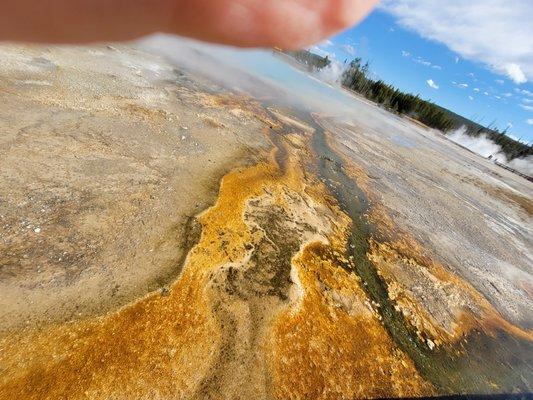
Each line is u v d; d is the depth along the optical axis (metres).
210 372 3.44
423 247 7.46
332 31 0.44
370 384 4.07
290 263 5.22
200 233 4.98
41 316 3.30
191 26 0.41
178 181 5.88
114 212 4.68
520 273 8.33
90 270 3.85
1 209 4.05
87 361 3.12
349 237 6.62
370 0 0.45
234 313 4.11
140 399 3.02
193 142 7.41
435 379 4.57
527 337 6.12
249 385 3.49
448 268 7.10
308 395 3.65
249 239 5.29
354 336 4.57
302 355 4.01
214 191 6.07
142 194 5.21
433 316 5.60
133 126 7.03
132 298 3.76
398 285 5.91
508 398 4.78
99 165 5.43
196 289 4.16
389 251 6.76
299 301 4.66
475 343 5.47
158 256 4.35
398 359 4.57
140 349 3.36
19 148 5.06
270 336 4.05
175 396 3.15
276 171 7.83
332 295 5.03
